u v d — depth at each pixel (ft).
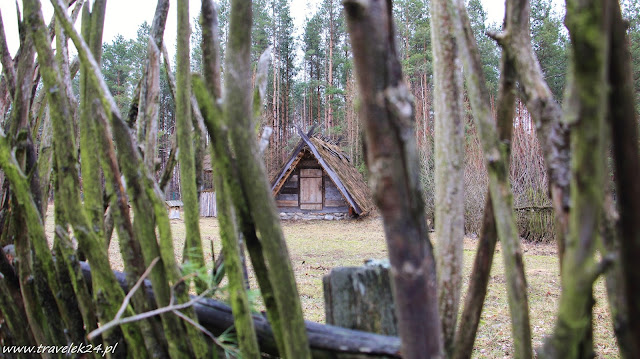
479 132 2.62
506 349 10.26
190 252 3.42
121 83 91.25
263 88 3.63
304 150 44.45
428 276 1.76
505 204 2.53
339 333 3.00
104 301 3.60
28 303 4.43
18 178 3.99
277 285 2.55
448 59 3.10
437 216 3.14
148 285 3.62
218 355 3.46
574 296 1.51
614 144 1.73
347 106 79.36
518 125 30.40
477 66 2.64
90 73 3.18
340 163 49.32
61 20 3.23
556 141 2.18
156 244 3.28
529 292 15.08
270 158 73.67
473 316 3.03
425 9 75.46
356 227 39.96
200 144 4.10
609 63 1.69
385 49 1.68
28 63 4.50
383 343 2.86
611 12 1.47
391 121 1.67
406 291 1.75
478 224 31.60
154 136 4.03
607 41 1.40
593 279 1.47
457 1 2.74
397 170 1.68
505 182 2.56
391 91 1.66
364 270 3.23
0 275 4.59
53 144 4.04
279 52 94.63
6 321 4.91
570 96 1.47
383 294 3.19
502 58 2.66
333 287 3.29
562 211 2.13
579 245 1.47
